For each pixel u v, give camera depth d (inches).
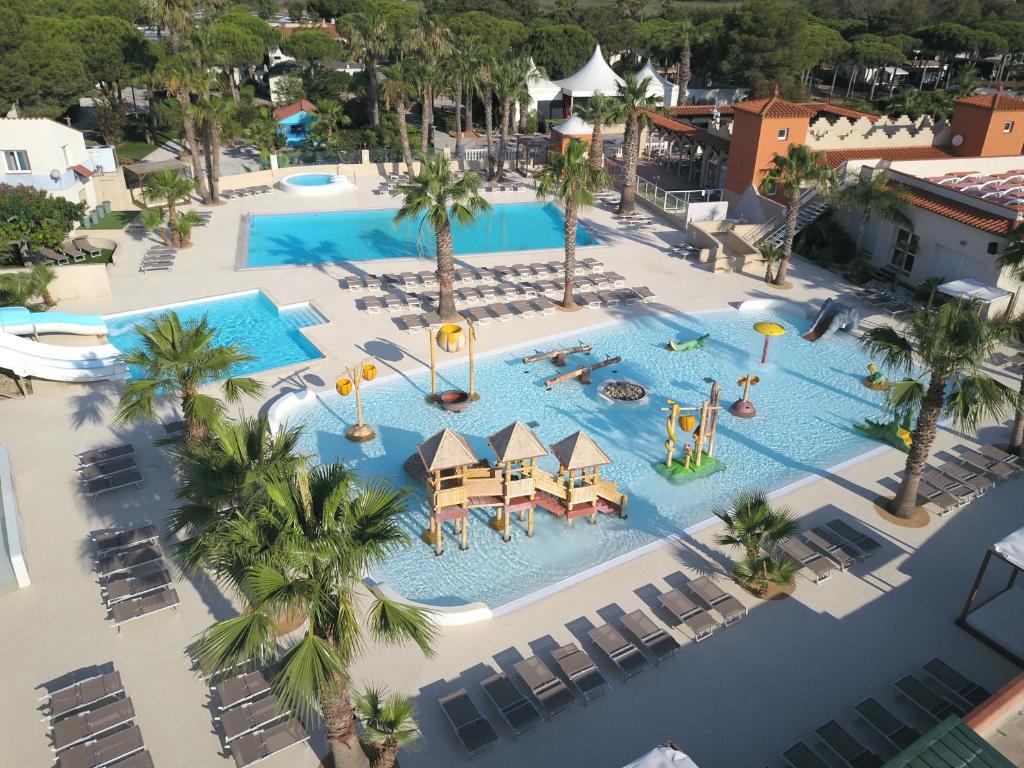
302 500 453.4
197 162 1769.2
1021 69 3759.8
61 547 711.1
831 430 943.0
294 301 1268.5
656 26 3909.9
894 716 537.3
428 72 1909.4
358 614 633.6
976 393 674.8
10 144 1503.4
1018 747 438.9
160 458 847.7
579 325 1210.0
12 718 542.3
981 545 733.9
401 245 1598.2
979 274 1224.8
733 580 685.9
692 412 978.7
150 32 3973.9
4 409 941.8
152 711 548.1
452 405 959.6
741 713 555.5
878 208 1346.0
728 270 1444.4
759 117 1608.0
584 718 551.8
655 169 2194.9
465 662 596.4
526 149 2171.5
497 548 739.4
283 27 3590.1
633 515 788.0
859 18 4311.0
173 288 1314.0
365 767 499.8
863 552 703.7
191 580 670.5
